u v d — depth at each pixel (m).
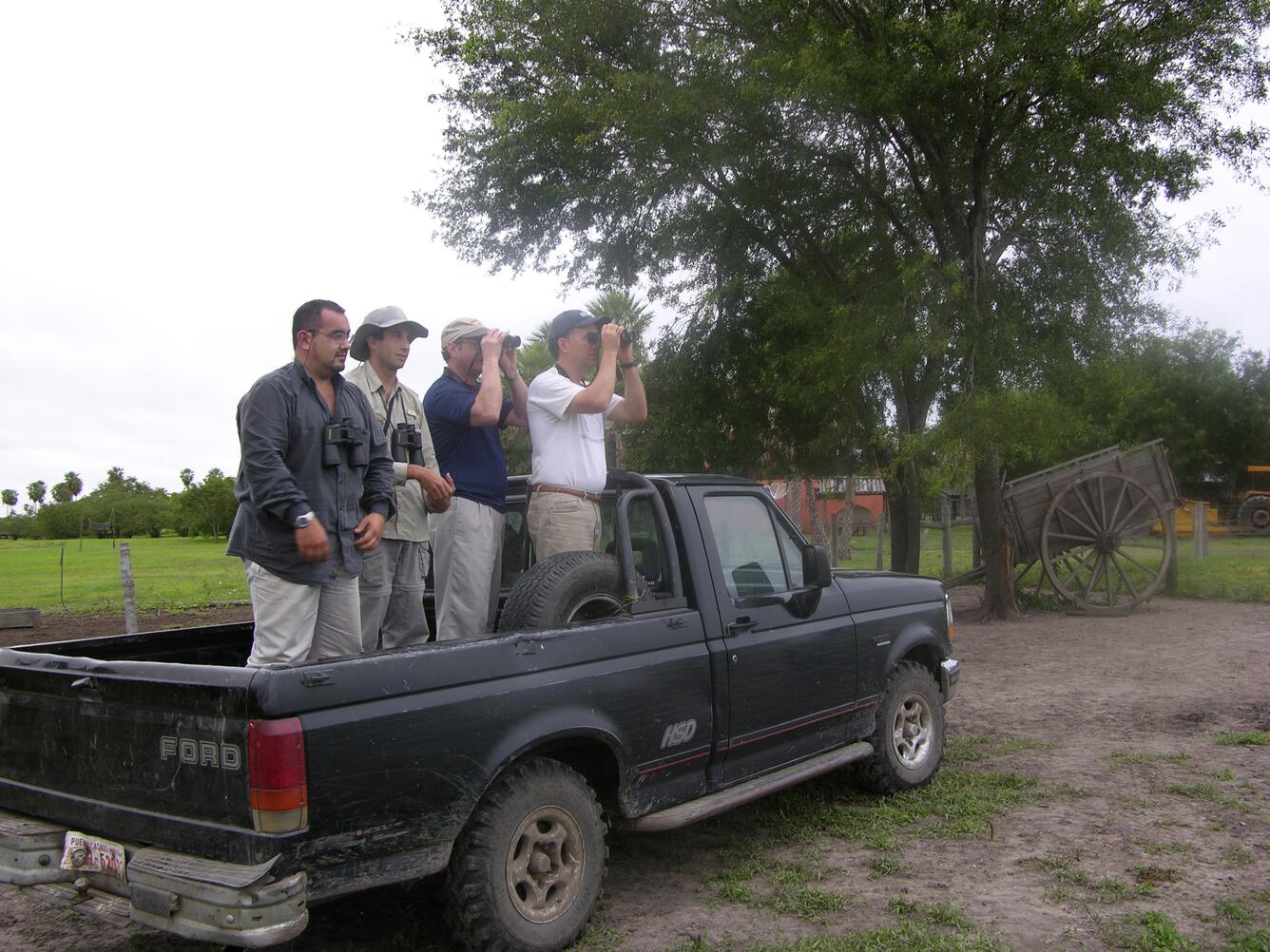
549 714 3.85
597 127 12.54
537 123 12.60
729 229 14.38
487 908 3.58
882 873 4.66
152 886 3.14
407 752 3.38
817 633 5.27
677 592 4.67
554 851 3.87
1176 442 34.56
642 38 12.75
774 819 5.51
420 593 4.93
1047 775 6.31
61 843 3.55
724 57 12.13
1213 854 4.84
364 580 4.60
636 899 4.44
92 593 20.14
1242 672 9.70
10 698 3.85
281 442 3.90
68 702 3.62
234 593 19.80
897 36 11.34
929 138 12.62
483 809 3.65
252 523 3.90
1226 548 26.38
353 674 3.29
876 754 5.74
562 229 14.41
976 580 15.49
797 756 5.18
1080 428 12.16
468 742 3.56
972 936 3.90
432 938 4.02
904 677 5.96
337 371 4.13
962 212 13.02
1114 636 12.35
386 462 4.36
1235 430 35.44
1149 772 6.32
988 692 9.12
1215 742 7.06
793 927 4.08
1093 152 12.15
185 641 4.91
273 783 3.04
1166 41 11.44
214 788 3.17
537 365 28.38
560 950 3.81
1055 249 13.53
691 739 4.48
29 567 32.25
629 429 15.25
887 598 5.95
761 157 13.16
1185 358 35.72
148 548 52.88
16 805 3.74
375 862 3.30
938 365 13.27
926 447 12.03
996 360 12.30
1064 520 14.62
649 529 4.94
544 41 12.58
